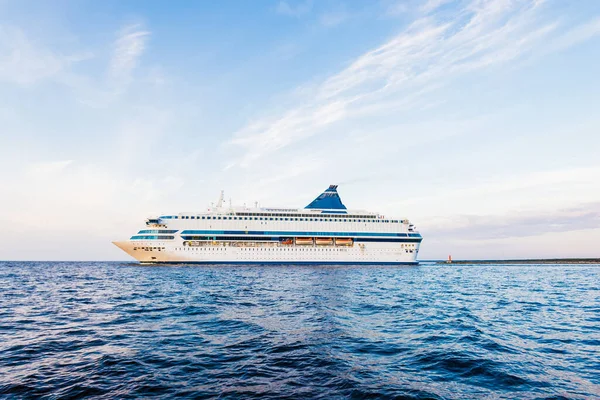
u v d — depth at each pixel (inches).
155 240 3666.3
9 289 1724.9
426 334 713.0
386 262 4175.7
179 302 1173.7
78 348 601.0
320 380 446.9
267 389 415.5
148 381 441.4
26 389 416.5
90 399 387.5
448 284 2087.8
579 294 1561.3
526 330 773.3
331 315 914.7
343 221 4124.0
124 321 845.8
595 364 528.7
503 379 461.1
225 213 3976.4
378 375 468.4
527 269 4953.3
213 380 445.1
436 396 401.7
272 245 3902.6
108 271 3592.5
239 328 755.4
